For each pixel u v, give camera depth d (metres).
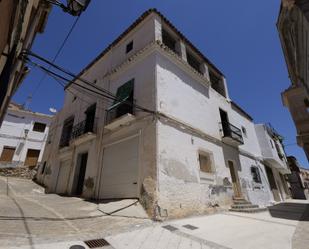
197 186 7.17
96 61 13.03
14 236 3.11
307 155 8.46
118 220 4.95
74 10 3.87
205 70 11.91
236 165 10.73
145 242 3.55
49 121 22.95
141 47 9.38
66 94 16.03
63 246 2.99
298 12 4.34
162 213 5.43
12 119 20.88
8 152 19.52
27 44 5.01
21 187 10.93
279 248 3.37
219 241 3.77
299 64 6.05
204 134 8.88
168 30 10.09
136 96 8.14
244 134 13.88
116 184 7.27
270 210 8.88
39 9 4.91
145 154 6.54
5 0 2.31
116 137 8.26
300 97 9.41
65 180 10.87
